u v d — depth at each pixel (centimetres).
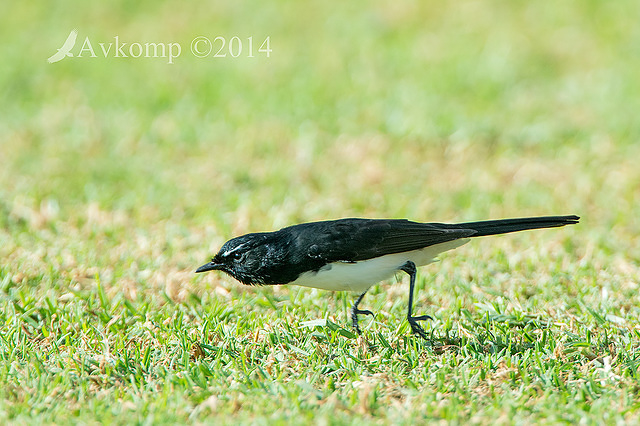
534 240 1238
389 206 1388
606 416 700
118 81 1988
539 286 1057
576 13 2281
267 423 680
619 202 1386
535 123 1736
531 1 2362
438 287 1066
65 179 1480
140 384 775
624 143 1642
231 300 1023
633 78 1942
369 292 1053
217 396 746
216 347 864
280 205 1378
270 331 898
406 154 1611
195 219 1309
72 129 1731
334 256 862
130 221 1305
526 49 2103
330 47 2150
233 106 1836
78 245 1188
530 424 694
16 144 1652
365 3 2386
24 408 715
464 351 852
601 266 1127
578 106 1825
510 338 886
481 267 1130
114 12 2341
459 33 2211
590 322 923
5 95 1909
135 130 1719
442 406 721
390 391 760
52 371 799
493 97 1873
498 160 1588
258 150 1638
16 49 2141
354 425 683
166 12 2341
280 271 875
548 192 1440
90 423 693
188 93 1923
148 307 981
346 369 809
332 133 1714
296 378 798
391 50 2119
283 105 1838
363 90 1909
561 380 782
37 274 1075
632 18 2233
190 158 1606
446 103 1838
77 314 945
